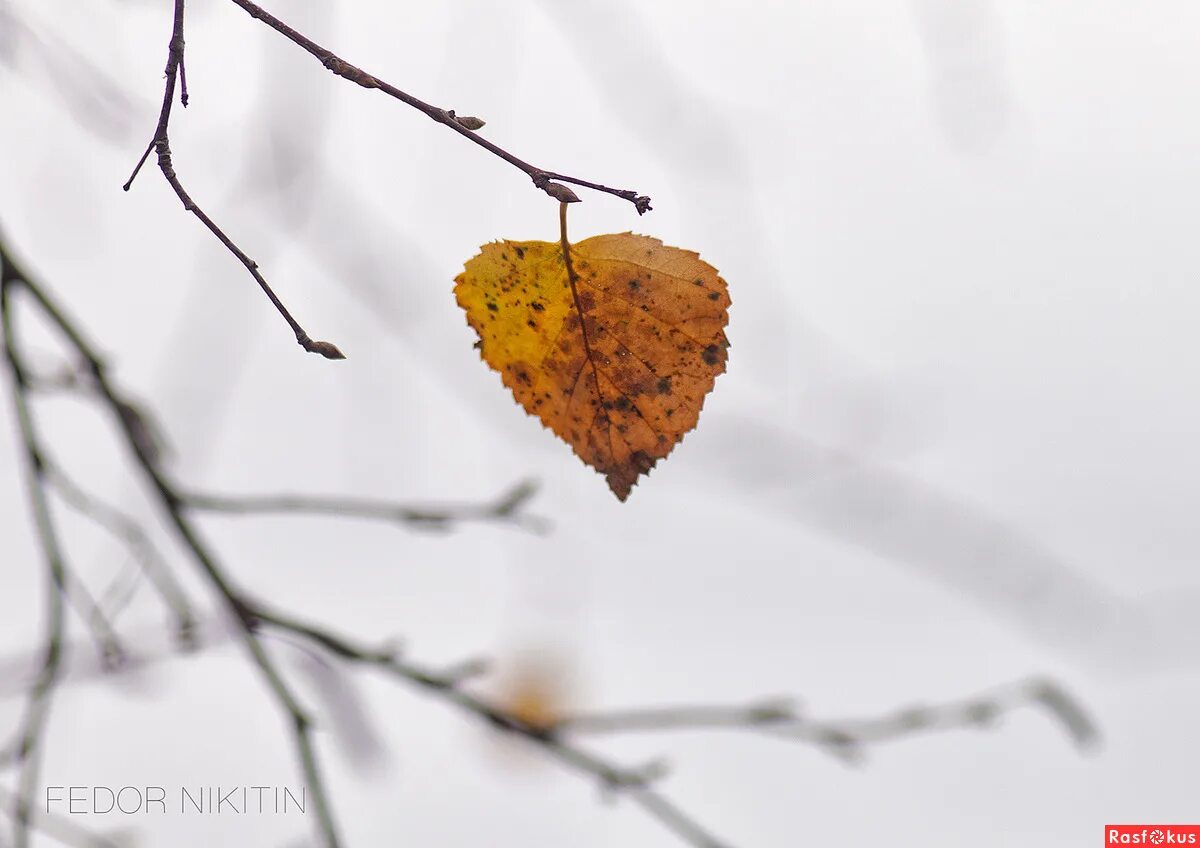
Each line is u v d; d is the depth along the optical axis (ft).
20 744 3.74
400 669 3.83
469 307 3.34
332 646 3.81
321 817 3.67
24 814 3.73
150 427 3.84
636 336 3.34
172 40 3.32
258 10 3.30
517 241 3.35
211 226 3.31
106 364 3.81
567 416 3.34
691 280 3.35
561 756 3.85
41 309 3.80
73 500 3.84
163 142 3.32
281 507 3.82
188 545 3.80
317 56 3.30
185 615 3.94
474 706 3.84
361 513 3.84
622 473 3.34
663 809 3.84
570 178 3.32
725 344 3.34
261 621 3.79
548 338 3.34
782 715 4.03
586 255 3.34
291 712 3.72
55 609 3.78
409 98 3.31
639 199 3.31
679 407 3.34
